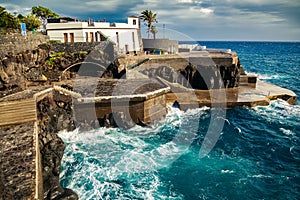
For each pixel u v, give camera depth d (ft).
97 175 45.93
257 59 328.49
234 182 45.60
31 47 74.38
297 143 63.41
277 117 81.41
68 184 42.86
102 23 106.22
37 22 120.26
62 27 105.50
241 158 55.06
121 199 39.88
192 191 42.63
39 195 26.94
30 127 41.34
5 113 45.27
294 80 158.30
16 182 27.53
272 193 42.93
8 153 33.24
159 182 44.75
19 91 59.36
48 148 47.01
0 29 67.31
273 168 51.26
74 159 51.21
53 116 59.26
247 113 84.43
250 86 113.19
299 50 599.16
